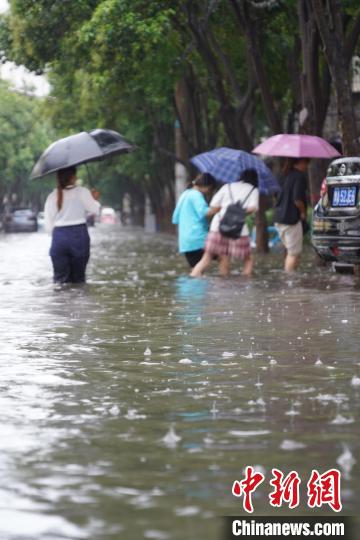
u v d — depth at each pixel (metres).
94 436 10.88
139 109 88.00
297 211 37.34
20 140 177.38
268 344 17.75
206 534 7.65
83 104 84.62
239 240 35.66
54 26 59.28
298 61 55.47
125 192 191.50
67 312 23.77
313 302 25.30
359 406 12.30
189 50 61.06
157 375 14.70
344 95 34.50
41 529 7.80
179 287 31.17
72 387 13.77
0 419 11.72
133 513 8.17
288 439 10.62
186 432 11.03
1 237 108.44
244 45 64.12
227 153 40.09
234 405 12.47
